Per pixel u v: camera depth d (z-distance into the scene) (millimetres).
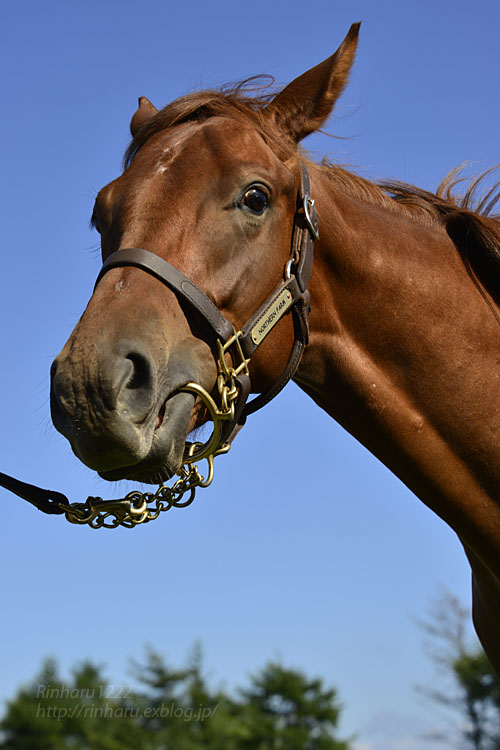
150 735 20141
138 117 2715
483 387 2270
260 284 2096
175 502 2037
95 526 2027
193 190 2035
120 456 1761
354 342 2273
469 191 2703
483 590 2512
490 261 2416
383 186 2619
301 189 2199
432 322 2270
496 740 22062
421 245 2389
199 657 21234
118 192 2104
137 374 1812
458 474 2256
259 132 2215
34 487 2074
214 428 1985
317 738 24766
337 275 2268
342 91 2377
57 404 1804
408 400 2256
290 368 2193
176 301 1954
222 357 1999
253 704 25016
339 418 2365
